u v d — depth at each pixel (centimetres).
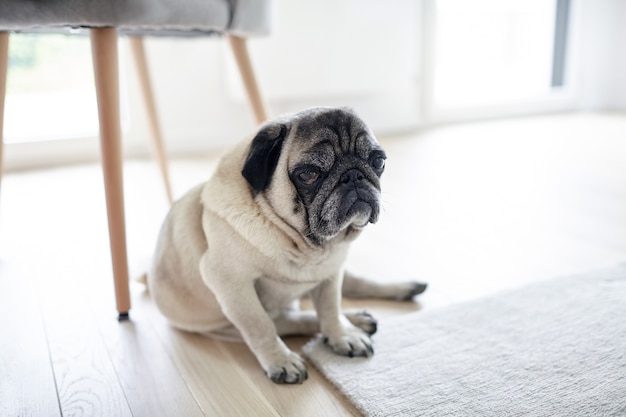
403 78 330
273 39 285
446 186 215
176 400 88
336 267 99
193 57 283
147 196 208
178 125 286
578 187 209
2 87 142
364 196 89
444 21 372
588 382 86
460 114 368
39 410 86
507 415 79
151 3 115
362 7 305
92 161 265
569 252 145
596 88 409
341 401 87
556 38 407
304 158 87
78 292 129
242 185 94
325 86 306
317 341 104
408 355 97
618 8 398
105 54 113
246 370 97
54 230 173
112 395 90
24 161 255
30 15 109
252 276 95
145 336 110
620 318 105
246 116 302
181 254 104
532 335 101
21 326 114
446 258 145
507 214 180
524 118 379
